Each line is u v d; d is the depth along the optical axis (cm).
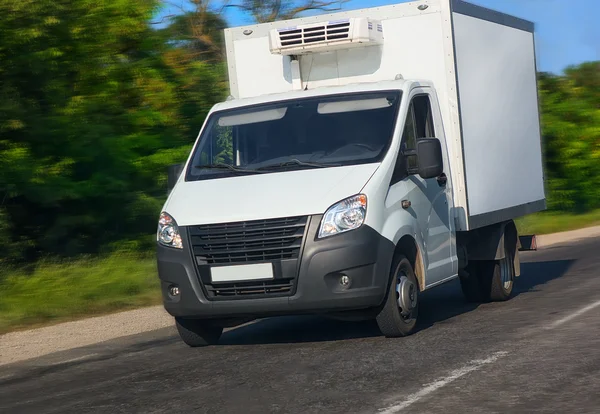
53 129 2083
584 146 3988
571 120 4122
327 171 1198
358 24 1345
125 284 1877
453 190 1371
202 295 1166
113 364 1185
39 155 2091
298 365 1080
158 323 1553
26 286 1791
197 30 3916
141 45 2484
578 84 4288
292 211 1136
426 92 1330
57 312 1681
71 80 2200
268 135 1284
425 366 1020
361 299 1134
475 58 1444
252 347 1247
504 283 1602
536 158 1734
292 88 1437
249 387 973
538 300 1566
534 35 1756
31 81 2056
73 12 2091
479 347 1117
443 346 1139
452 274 1373
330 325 1409
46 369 1180
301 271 1127
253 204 1160
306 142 1258
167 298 1193
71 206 2223
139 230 2362
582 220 3816
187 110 2662
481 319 1375
